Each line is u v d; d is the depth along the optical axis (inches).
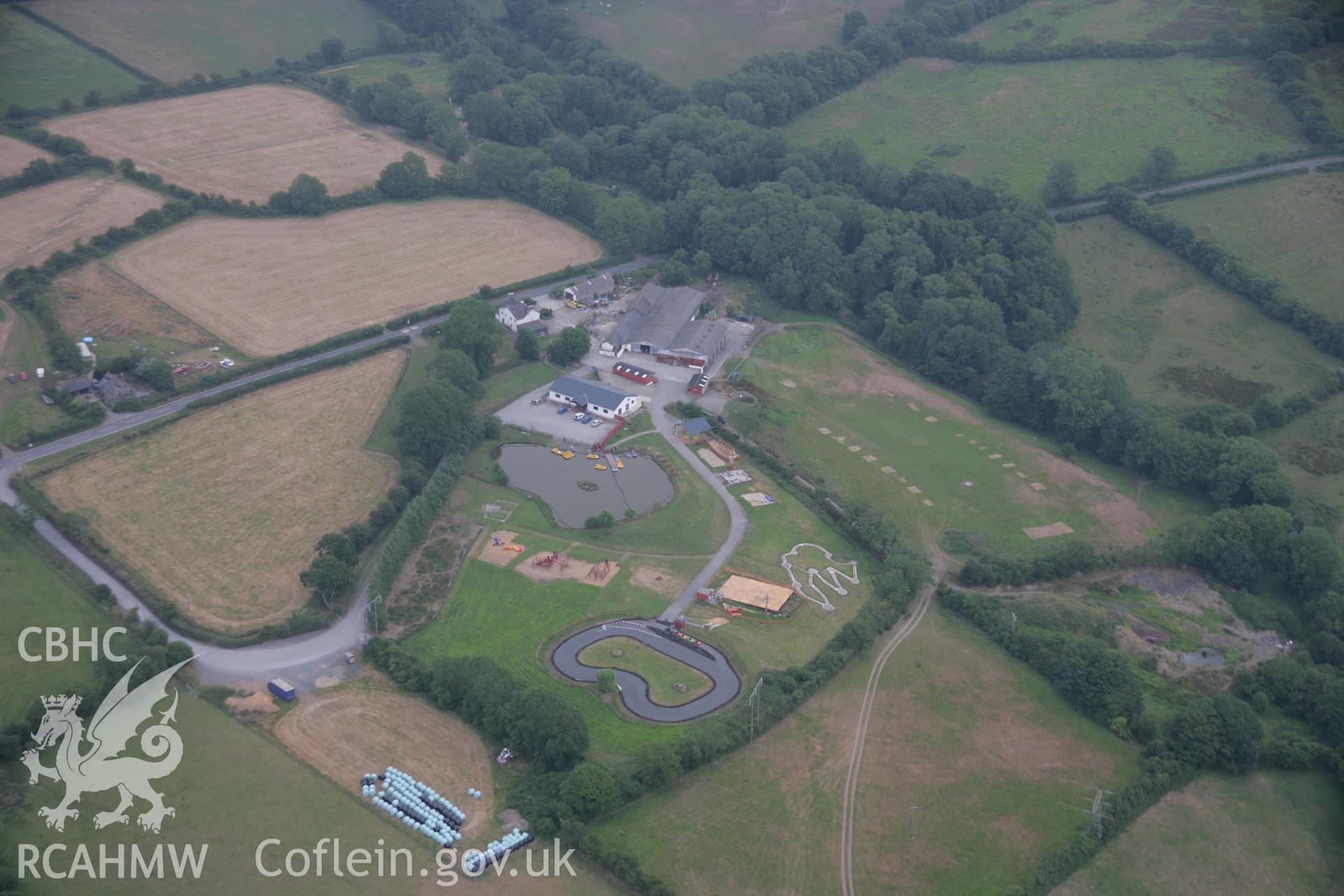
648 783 5383.9
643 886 4864.7
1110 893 5078.7
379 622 6441.9
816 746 5826.8
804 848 5187.0
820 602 6988.2
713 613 6830.7
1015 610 7017.7
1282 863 5319.9
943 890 5034.5
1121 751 5940.0
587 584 7022.6
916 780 5654.5
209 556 6948.8
